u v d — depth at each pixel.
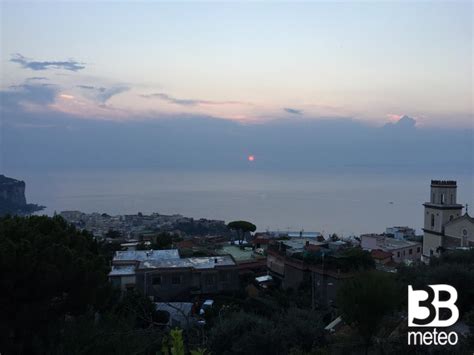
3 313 12.09
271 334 15.98
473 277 21.59
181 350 5.02
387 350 15.35
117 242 62.47
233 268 37.94
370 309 15.16
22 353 11.94
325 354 15.02
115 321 12.45
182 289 36.88
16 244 12.17
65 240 14.78
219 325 17.42
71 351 10.77
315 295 35.09
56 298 13.48
